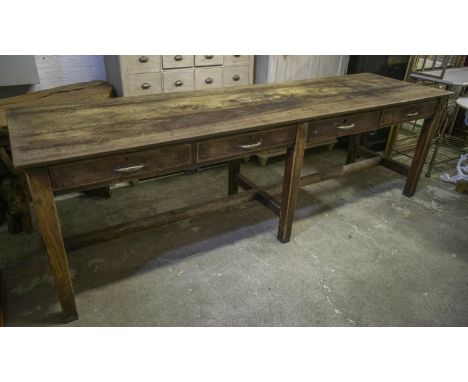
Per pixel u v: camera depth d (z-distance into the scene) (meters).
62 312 1.72
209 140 1.66
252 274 2.05
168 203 2.75
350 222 2.56
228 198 2.30
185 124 1.70
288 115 1.89
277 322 1.75
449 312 1.84
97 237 1.93
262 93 2.27
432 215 2.68
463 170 3.35
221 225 2.47
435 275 2.09
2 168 2.19
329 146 3.79
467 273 2.12
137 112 1.83
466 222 2.61
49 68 2.92
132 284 1.95
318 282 2.01
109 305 1.82
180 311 1.79
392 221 2.59
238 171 2.66
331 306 1.85
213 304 1.84
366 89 2.48
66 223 2.46
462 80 3.18
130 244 2.25
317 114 1.92
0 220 2.34
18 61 2.56
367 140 3.67
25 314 1.75
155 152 1.54
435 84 3.71
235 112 1.90
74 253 2.16
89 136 1.53
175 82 2.83
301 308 1.84
